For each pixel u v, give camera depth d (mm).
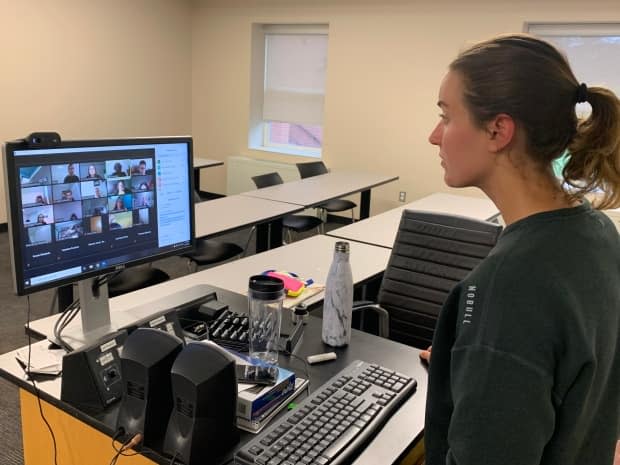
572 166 703
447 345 767
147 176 1398
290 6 6199
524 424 598
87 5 5633
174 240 1506
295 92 6598
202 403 975
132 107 6363
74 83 5652
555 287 622
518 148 689
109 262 1345
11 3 4965
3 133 5102
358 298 2633
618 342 717
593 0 4633
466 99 704
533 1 4883
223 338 1422
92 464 1190
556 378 624
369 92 5895
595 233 691
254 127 6871
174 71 6852
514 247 667
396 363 1417
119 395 1167
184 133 7172
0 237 5070
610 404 738
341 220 6332
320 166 5395
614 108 693
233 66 6754
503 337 622
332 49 6035
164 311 1355
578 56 4992
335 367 1379
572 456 685
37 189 1160
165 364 1053
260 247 3941
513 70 671
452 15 5277
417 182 5781
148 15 6348
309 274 2289
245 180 6688
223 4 6648
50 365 1301
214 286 1888
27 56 5176
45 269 1203
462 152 726
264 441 1004
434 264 2203
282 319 1624
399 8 5543
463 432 632
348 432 1058
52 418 1242
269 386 1150
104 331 1402
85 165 1249
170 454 1010
